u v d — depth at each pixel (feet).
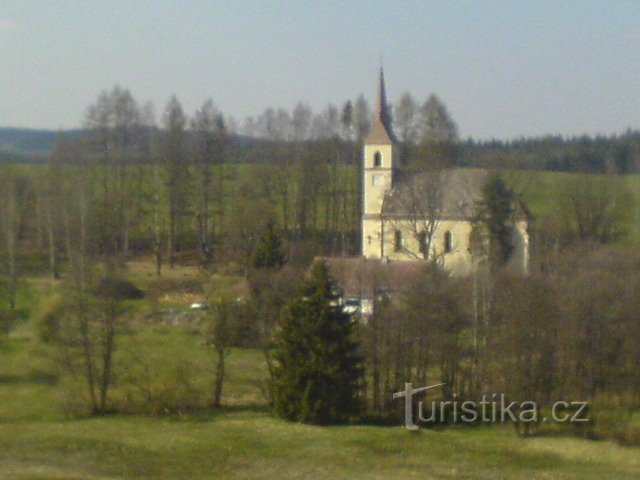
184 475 108.58
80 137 325.42
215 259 286.66
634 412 140.15
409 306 153.58
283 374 140.56
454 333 151.33
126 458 116.06
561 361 143.13
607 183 317.63
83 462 113.50
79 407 143.02
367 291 188.03
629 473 111.34
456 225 290.97
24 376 156.04
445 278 175.11
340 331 140.77
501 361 143.23
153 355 162.81
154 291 231.71
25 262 264.72
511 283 161.99
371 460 116.47
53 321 165.37
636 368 142.72
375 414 146.00
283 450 120.88
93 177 312.91
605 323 145.18
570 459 117.08
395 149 315.37
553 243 272.31
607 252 221.25
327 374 138.21
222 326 155.84
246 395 152.35
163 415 142.20
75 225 258.98
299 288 150.30
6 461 112.78
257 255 220.23
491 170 302.86
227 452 119.65
